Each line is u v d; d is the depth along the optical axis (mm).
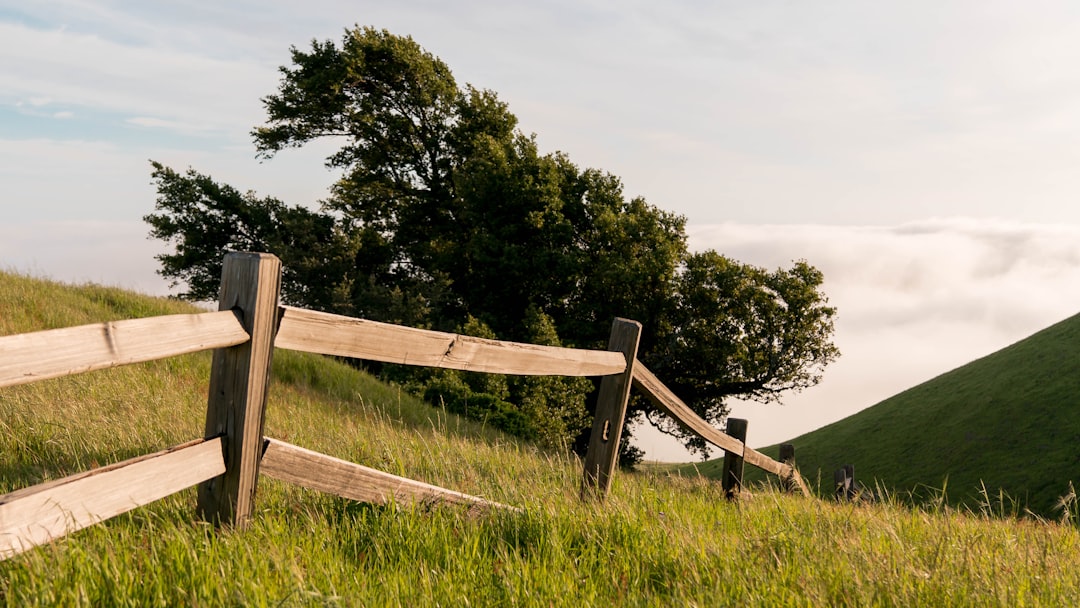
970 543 3666
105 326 2225
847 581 3039
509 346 3801
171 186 39000
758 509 5012
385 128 40406
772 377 33719
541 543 3307
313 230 39062
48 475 4043
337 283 37219
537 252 33625
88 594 2186
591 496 4383
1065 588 3281
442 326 35875
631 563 3193
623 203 35844
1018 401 40906
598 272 32969
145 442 5066
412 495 3334
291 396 11000
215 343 2607
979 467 36281
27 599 2072
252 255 2742
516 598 2633
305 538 2906
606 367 4395
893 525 4332
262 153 41344
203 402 7656
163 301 17906
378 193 40906
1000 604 2939
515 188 33844
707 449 36531
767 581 2979
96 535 2605
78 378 6969
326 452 5398
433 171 41312
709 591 2887
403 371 21484
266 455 2902
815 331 33562
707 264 33562
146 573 2350
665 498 4758
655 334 34000
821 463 44031
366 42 37688
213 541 2588
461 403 18734
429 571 2777
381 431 6961
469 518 3543
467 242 38156
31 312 12688
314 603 2213
